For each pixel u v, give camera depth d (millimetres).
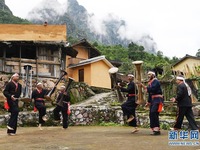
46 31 24484
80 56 33656
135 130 9258
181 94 8289
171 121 10633
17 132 10406
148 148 6125
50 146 6695
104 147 6359
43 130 11102
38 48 21859
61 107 11625
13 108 9445
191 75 15203
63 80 21484
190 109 8438
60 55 22328
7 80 18891
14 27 24094
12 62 20641
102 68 30266
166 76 15234
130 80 9102
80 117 14023
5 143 7461
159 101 8438
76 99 21594
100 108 14211
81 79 29953
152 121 8531
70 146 6621
